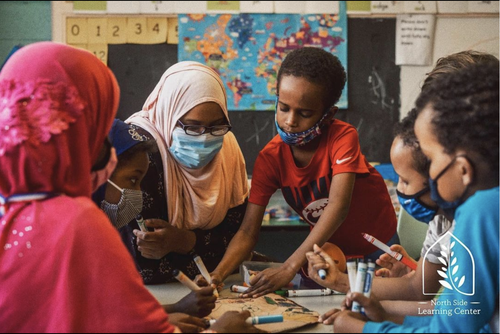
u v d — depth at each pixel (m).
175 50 3.69
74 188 1.00
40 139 0.96
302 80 1.58
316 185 1.73
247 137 3.72
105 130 1.09
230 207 1.83
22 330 0.94
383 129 3.69
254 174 1.79
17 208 0.96
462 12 3.69
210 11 3.69
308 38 3.70
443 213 1.23
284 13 3.70
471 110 1.03
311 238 1.59
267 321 1.26
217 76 1.76
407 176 1.28
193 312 1.31
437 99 1.07
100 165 1.12
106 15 3.67
